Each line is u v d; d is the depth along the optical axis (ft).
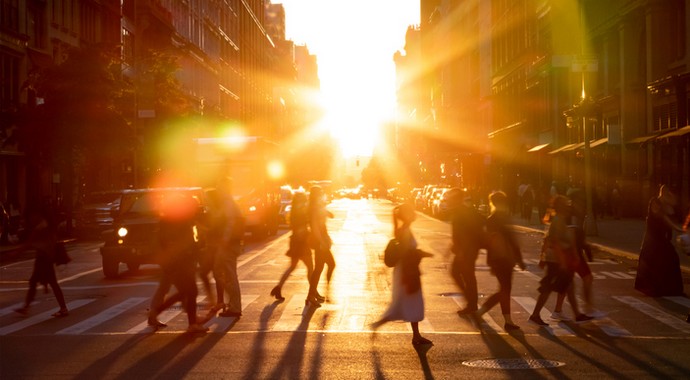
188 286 43.01
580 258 45.42
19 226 134.82
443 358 35.96
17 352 38.34
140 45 220.02
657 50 136.05
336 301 54.49
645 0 137.69
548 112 203.31
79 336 42.65
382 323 39.22
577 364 34.68
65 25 178.60
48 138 134.00
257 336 41.75
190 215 43.19
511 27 249.75
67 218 135.74
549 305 52.37
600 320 46.01
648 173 144.36
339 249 98.58
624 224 137.49
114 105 139.13
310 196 54.70
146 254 70.23
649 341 40.11
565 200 44.86
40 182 164.25
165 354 37.37
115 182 200.03
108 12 201.67
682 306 51.75
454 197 46.80
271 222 131.75
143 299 57.06
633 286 62.13
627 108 148.66
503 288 43.42
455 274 47.34
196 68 263.90
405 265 38.70
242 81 364.38
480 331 42.93
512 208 199.21
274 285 63.52
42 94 135.54
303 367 34.19
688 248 47.70
